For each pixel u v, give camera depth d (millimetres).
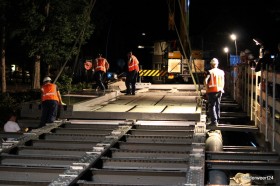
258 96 13312
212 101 12570
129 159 8383
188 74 31344
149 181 7496
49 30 23156
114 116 13078
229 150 11789
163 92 22375
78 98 17047
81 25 23594
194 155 8211
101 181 7582
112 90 21047
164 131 10766
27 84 38344
